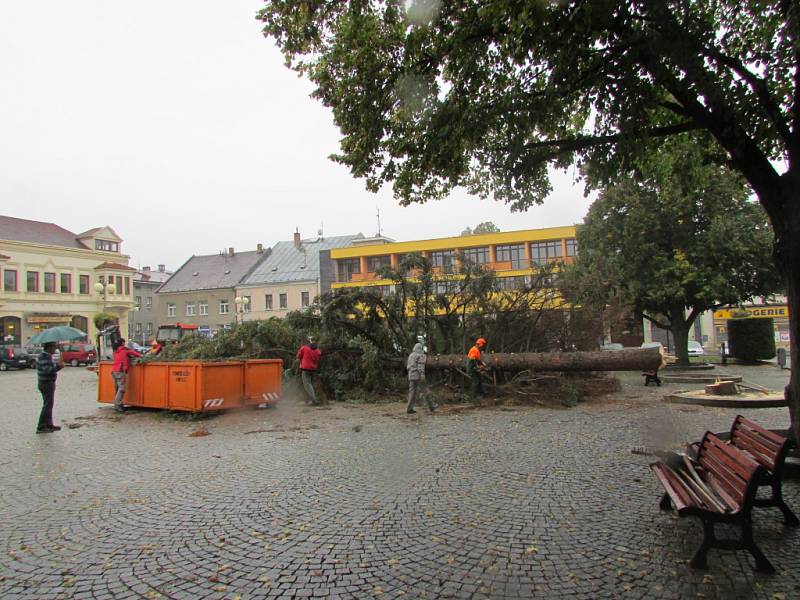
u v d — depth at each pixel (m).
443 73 7.58
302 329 15.09
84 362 39.41
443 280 15.14
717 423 9.22
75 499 5.62
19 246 47.91
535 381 13.27
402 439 8.53
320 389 13.56
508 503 5.12
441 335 15.33
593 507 4.93
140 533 4.59
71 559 4.07
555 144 7.44
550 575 3.60
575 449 7.40
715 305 22.52
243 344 14.78
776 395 11.55
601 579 3.52
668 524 4.46
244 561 3.96
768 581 3.43
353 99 8.03
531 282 15.22
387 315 15.27
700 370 21.80
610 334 15.41
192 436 9.28
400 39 7.48
